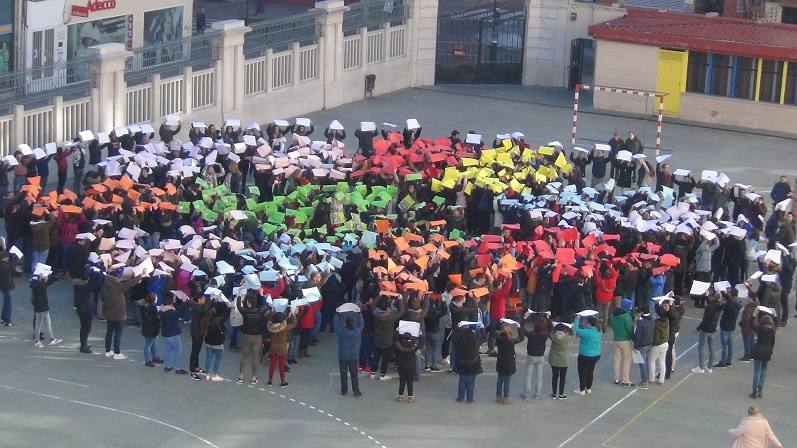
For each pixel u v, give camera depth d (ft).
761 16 197.77
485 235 111.96
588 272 102.99
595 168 140.97
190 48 153.79
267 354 97.71
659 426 90.43
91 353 97.60
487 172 124.16
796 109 172.96
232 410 89.35
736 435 80.89
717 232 113.60
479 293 95.76
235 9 238.48
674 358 99.66
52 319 103.45
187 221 113.91
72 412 87.61
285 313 92.73
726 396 95.96
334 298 101.91
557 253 103.76
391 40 186.29
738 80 175.73
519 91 192.65
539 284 104.06
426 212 120.26
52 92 136.87
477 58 193.98
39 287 97.14
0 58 160.35
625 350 95.66
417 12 188.65
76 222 110.01
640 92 157.07
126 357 97.19
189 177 119.44
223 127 139.13
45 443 82.99
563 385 93.61
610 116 179.73
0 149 130.93
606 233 115.96
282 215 111.75
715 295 99.14
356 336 91.20
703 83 177.58
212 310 92.27
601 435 88.53
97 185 114.01
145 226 112.37
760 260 111.14
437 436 87.15
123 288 95.91
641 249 108.99
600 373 98.89
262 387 93.35
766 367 98.12
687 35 176.45
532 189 126.31
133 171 118.32
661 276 105.70
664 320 95.61
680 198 134.31
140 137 131.44
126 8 179.83
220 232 109.40
